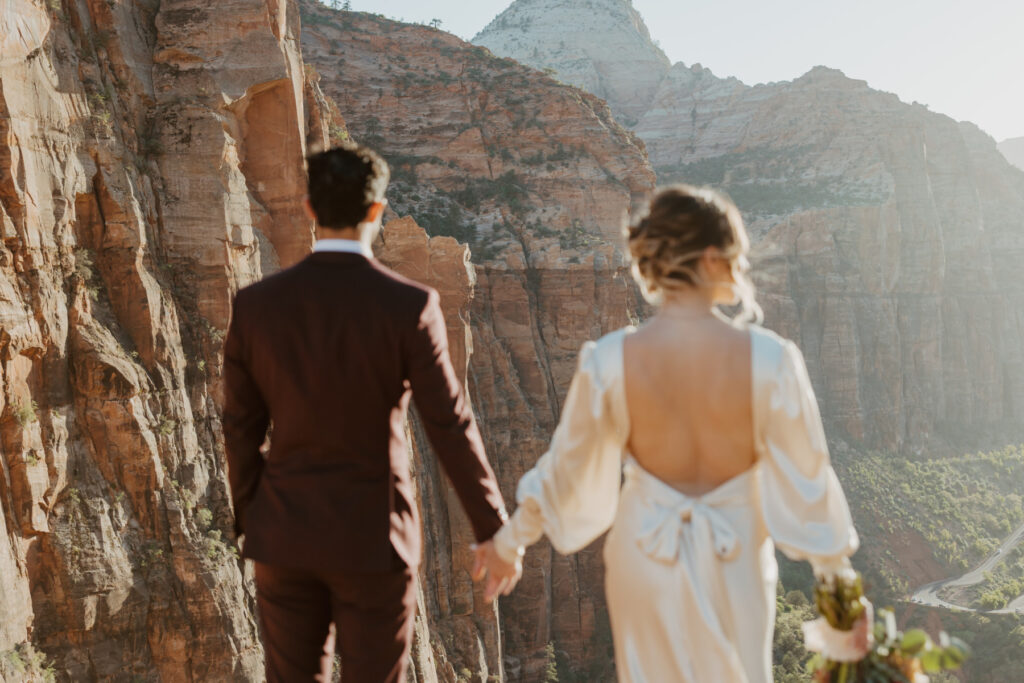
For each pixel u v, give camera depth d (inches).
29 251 805.2
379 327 143.2
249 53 1151.0
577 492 138.9
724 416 128.3
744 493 131.8
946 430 6033.5
